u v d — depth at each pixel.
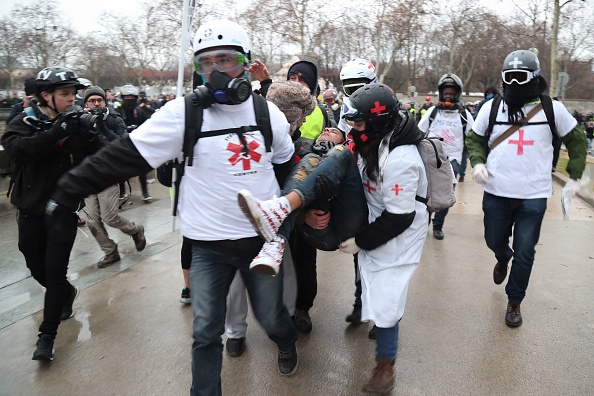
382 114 2.48
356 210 2.66
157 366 3.11
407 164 2.49
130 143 2.21
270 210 2.23
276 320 2.66
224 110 2.29
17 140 3.05
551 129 3.52
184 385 2.92
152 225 6.63
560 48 35.75
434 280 4.51
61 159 3.24
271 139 2.38
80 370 3.06
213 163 2.27
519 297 3.61
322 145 2.70
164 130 2.21
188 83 31.03
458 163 6.09
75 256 5.34
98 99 5.02
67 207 2.29
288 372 2.98
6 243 5.77
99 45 45.56
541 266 4.89
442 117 6.04
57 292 3.15
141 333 3.51
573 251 5.39
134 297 4.10
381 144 2.56
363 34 38.12
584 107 42.06
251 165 2.31
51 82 3.17
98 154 2.23
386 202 2.54
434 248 5.51
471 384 2.91
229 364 3.13
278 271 2.41
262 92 3.65
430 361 3.14
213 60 2.27
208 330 2.38
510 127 3.59
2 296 4.31
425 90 64.38
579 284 4.43
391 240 2.66
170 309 3.88
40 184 3.22
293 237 3.31
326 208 2.65
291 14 29.17
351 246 2.68
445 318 3.74
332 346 3.34
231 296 3.11
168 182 3.06
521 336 3.46
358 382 2.94
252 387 2.89
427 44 53.34
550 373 3.01
